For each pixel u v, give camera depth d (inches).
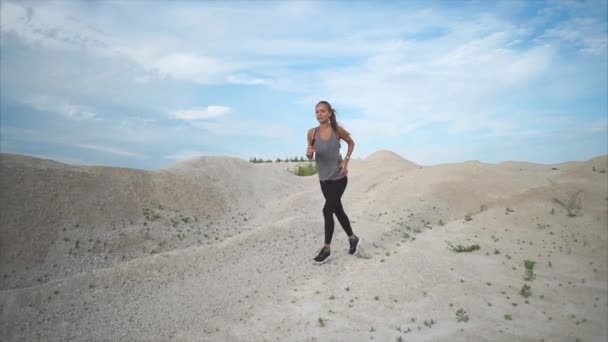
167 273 241.8
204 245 306.5
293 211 391.9
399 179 457.1
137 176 367.2
